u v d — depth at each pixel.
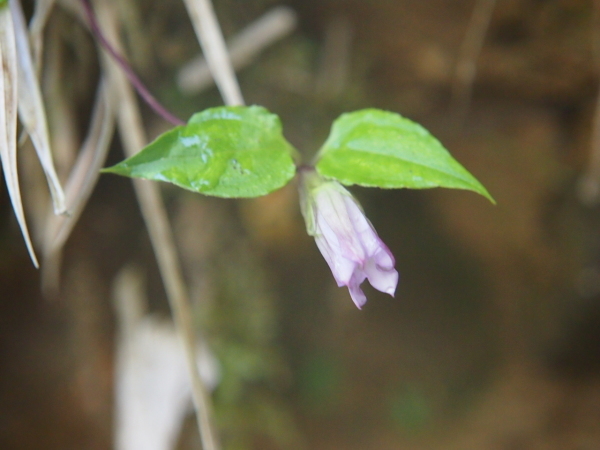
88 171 0.36
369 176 0.31
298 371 0.59
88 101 0.39
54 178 0.33
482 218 0.65
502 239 0.65
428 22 0.45
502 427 0.70
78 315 0.43
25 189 0.38
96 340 0.43
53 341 0.43
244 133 0.31
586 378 0.72
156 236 0.36
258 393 0.46
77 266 0.42
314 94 0.46
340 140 0.31
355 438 0.64
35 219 0.39
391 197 0.62
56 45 0.38
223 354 0.42
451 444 0.68
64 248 0.41
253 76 0.43
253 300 0.44
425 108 0.52
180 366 0.41
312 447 0.60
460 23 0.44
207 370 0.41
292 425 0.52
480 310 0.69
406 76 0.48
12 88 0.32
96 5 0.36
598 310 0.68
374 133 0.31
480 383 0.71
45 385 0.43
